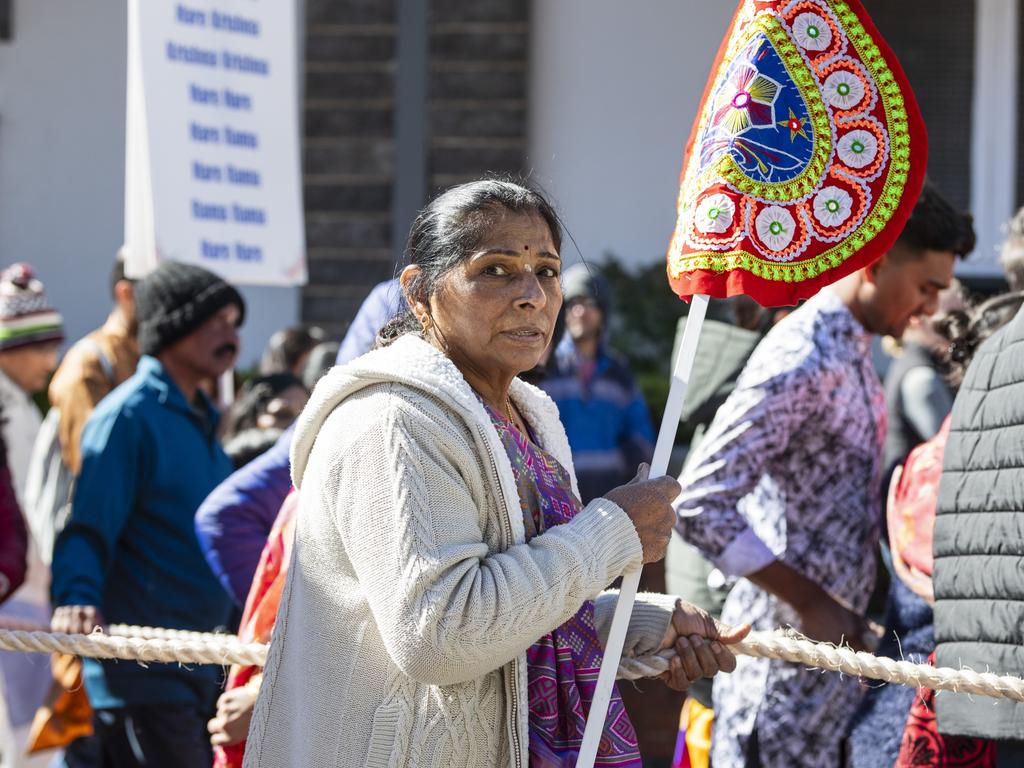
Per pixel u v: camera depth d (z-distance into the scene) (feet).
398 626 9.11
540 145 43.98
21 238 44.60
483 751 9.62
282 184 25.26
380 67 44.11
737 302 17.15
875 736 14.49
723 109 10.75
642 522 9.79
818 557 14.89
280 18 25.23
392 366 9.53
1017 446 12.00
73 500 19.20
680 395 10.39
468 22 43.75
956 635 12.42
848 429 15.03
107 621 19.57
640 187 43.78
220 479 20.30
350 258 44.24
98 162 44.50
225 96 24.49
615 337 42.32
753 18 10.78
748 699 15.12
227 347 20.08
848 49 10.81
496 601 9.10
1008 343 12.47
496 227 9.88
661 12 43.57
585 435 31.30
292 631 10.00
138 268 23.63
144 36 23.54
